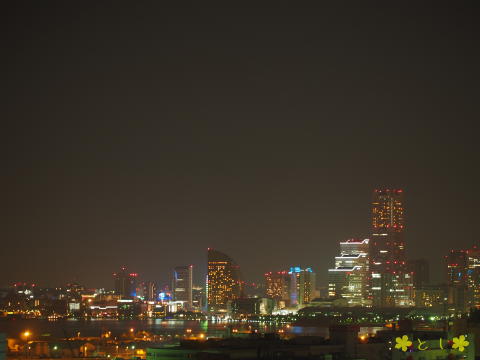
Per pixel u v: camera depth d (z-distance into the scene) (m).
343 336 160.75
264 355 151.25
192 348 163.25
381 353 159.12
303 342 167.75
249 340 175.50
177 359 159.25
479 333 183.12
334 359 153.50
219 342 172.50
